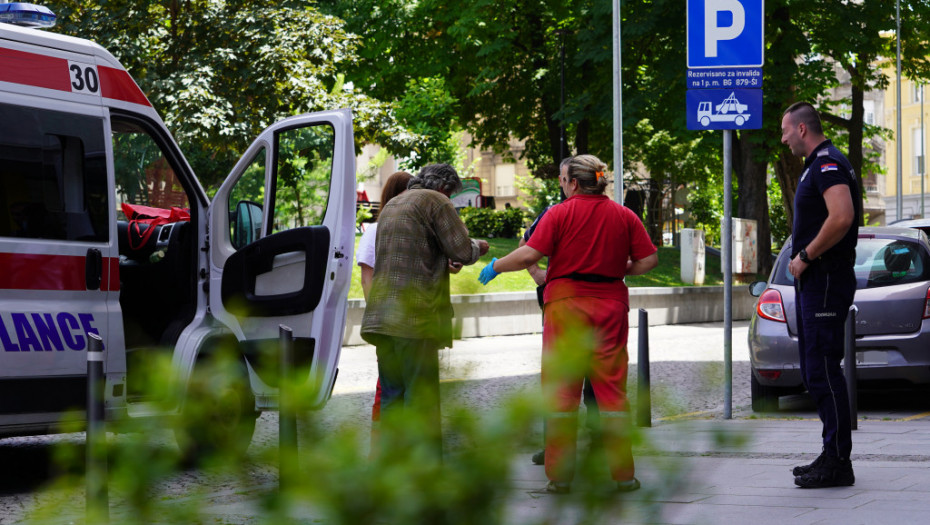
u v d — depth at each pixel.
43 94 9.43
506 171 104.06
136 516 2.09
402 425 1.99
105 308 9.76
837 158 8.35
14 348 8.93
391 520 1.94
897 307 13.94
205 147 28.34
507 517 1.96
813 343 8.33
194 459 2.23
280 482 2.01
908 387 14.09
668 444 2.19
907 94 106.69
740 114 13.59
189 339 10.52
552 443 2.07
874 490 7.98
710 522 2.09
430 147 43.94
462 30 44.22
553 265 8.05
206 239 11.02
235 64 28.84
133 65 28.97
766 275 44.25
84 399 9.51
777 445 10.73
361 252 10.54
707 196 64.75
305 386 2.25
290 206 10.66
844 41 40.38
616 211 8.03
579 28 45.12
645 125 53.25
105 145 9.93
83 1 28.84
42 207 9.28
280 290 10.55
